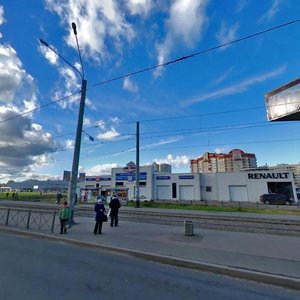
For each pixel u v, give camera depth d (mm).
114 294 4648
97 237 10031
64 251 8117
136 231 11586
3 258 6988
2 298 4309
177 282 5453
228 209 26781
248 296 4793
